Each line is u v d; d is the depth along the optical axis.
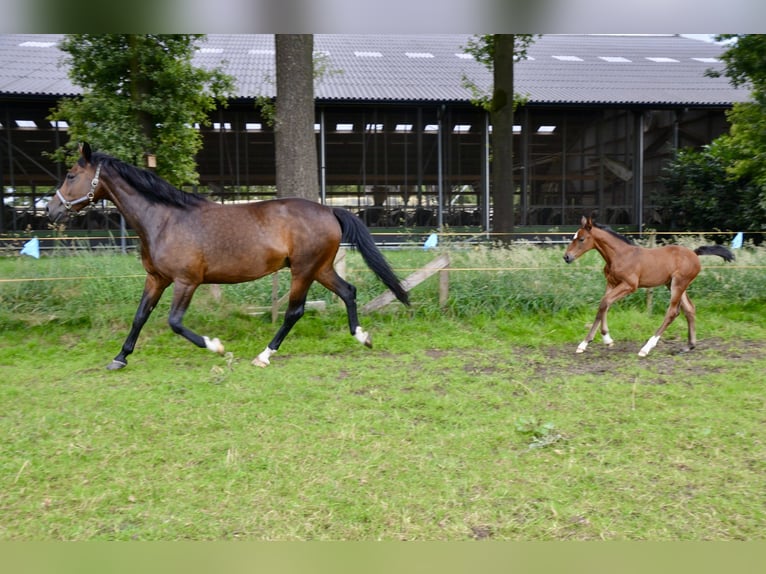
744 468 3.54
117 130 9.39
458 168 18.91
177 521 3.02
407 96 16.91
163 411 4.51
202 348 6.03
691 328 6.29
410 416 4.43
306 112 8.08
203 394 4.88
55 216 5.53
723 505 3.12
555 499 3.20
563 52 24.73
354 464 3.62
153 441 3.99
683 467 3.55
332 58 21.33
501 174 11.05
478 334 6.86
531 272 7.88
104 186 5.51
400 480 3.42
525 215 19.20
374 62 21.09
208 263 5.49
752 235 13.77
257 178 18.58
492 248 8.83
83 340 6.65
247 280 5.70
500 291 7.64
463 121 18.70
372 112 17.91
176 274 5.46
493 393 4.93
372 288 7.65
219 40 22.67
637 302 7.81
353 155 18.95
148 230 5.48
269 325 7.05
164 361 5.92
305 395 4.89
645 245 9.55
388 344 6.46
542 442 3.87
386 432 4.12
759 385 5.05
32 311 7.00
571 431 4.12
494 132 11.09
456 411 4.53
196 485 3.38
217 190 18.53
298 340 6.59
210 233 5.45
